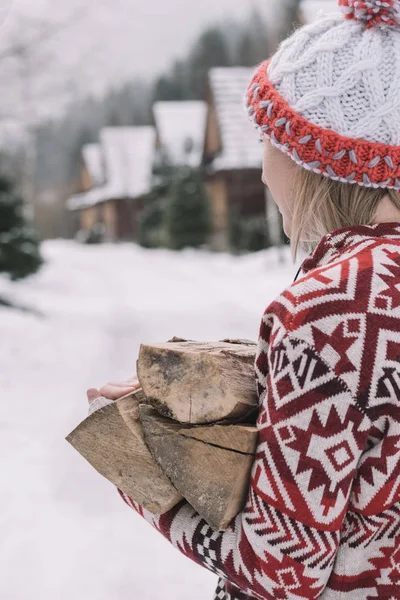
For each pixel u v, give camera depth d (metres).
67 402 6.01
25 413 5.63
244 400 1.01
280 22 25.78
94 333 9.40
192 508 1.06
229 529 0.99
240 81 32.09
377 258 0.95
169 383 1.05
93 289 15.72
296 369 0.90
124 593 2.88
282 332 0.92
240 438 0.96
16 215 15.43
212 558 0.99
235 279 17.33
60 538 3.37
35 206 72.31
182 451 1.02
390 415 0.90
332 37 1.01
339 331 0.90
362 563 0.95
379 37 0.99
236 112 31.23
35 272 15.49
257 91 1.09
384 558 0.95
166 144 40.59
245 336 9.52
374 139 0.98
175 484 1.03
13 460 4.47
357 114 0.98
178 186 29.73
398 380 0.90
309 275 0.96
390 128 0.97
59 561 3.14
